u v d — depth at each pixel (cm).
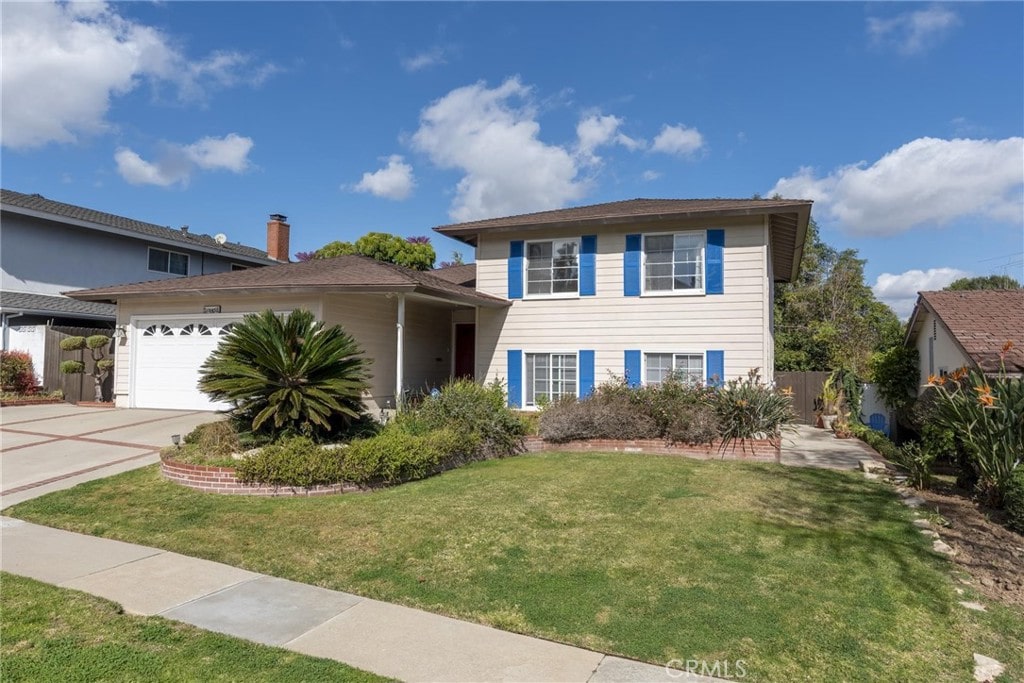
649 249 1433
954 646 405
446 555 577
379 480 847
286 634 419
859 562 552
